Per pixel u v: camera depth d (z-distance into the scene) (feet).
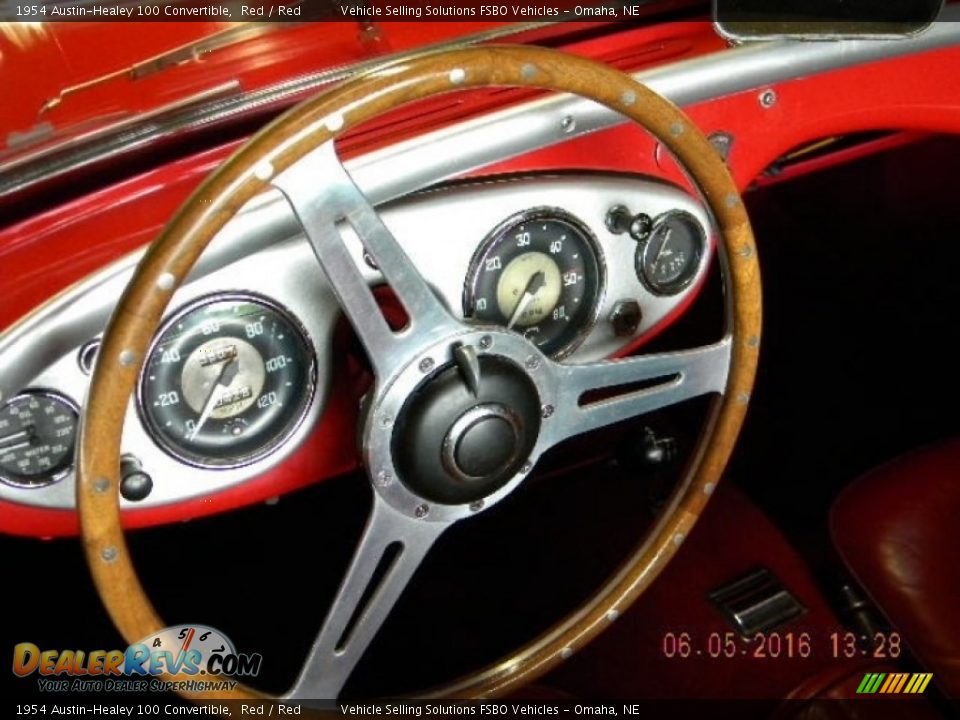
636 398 4.11
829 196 8.55
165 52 4.66
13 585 6.71
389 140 3.97
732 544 5.84
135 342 3.09
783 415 7.45
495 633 5.89
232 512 7.06
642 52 4.57
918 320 8.02
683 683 5.20
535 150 4.11
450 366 3.63
